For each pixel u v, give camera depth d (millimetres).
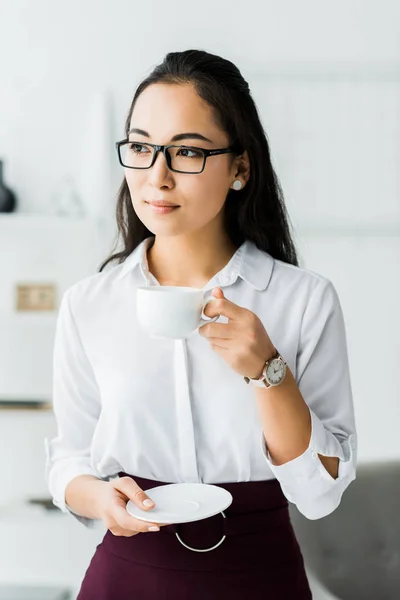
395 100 3096
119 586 1322
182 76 1221
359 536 2051
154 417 1309
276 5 3053
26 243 3059
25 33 3029
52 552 3150
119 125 3039
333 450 1229
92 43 3035
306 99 3088
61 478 1373
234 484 1308
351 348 3193
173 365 1307
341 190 3115
